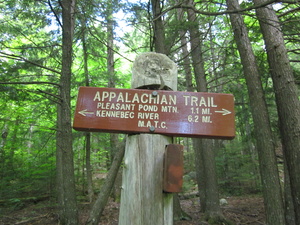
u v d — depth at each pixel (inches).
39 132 330.6
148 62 71.6
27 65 257.1
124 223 60.0
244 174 413.7
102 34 307.7
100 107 63.3
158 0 196.2
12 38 315.3
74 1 239.5
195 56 313.1
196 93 65.0
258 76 203.3
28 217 257.6
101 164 525.0
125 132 63.8
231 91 342.0
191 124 62.4
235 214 293.7
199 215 295.4
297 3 79.6
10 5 263.9
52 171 321.7
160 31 198.2
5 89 192.5
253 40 279.4
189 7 97.7
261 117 193.2
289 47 398.6
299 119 171.9
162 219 58.6
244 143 429.7
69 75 193.6
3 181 286.8
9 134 353.4
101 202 173.0
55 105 315.9
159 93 64.5
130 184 61.6
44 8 307.0
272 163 183.8
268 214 179.0
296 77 244.1
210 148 291.1
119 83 363.3
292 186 174.1
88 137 330.6
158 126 62.3
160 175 61.2
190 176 522.0
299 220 168.7
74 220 169.6
